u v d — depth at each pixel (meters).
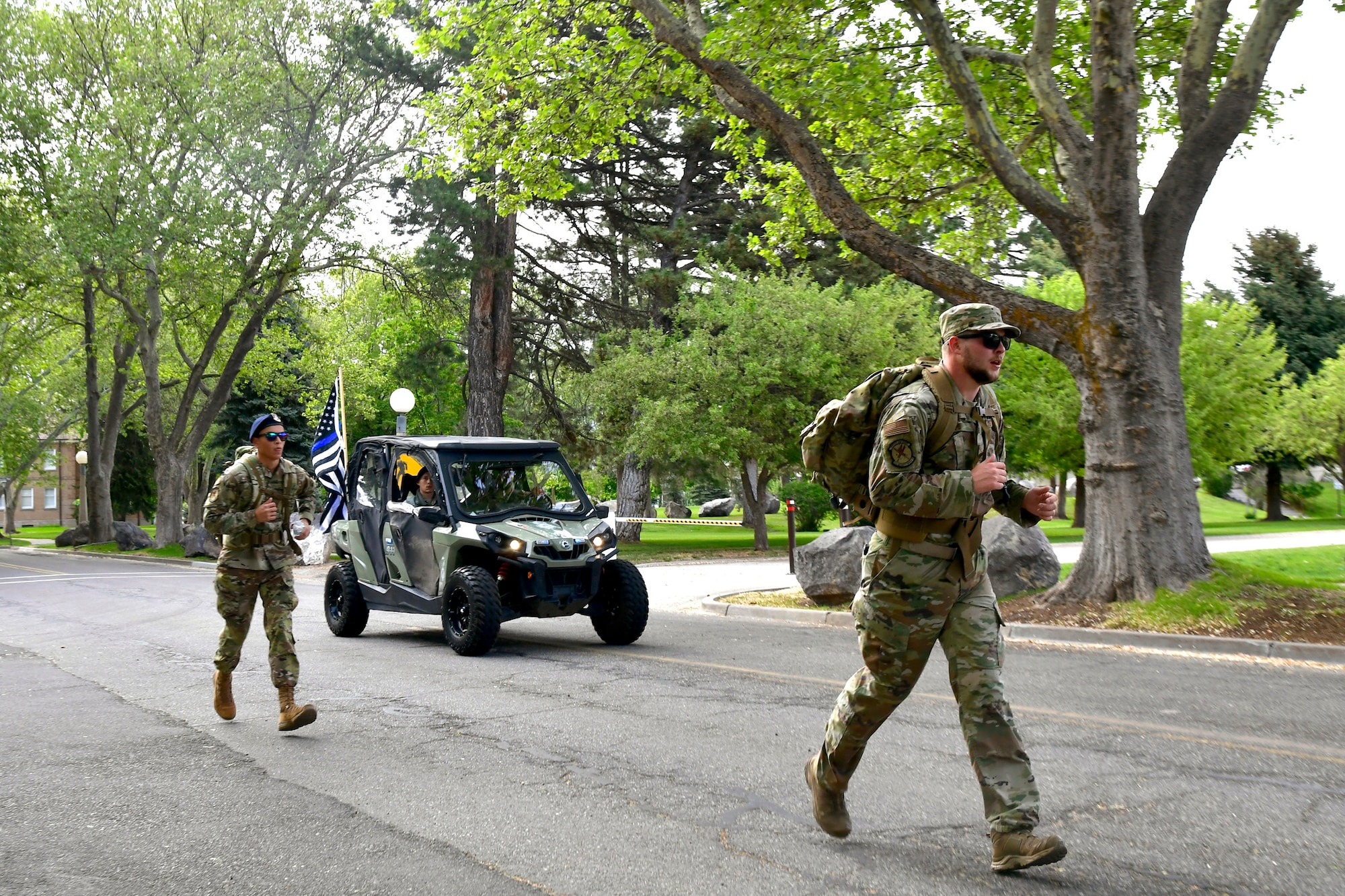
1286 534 30.91
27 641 12.15
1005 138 15.05
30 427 59.56
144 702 7.89
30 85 32.78
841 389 28.72
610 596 10.88
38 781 5.55
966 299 12.49
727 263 31.17
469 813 4.92
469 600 10.02
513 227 31.42
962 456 3.93
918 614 3.96
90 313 40.81
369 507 11.70
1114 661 9.53
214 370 49.72
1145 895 3.75
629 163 33.44
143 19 33.69
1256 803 4.91
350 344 51.94
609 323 34.06
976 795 5.07
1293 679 8.44
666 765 5.79
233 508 6.57
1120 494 11.80
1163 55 14.43
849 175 15.88
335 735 6.65
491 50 15.56
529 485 11.13
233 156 30.53
